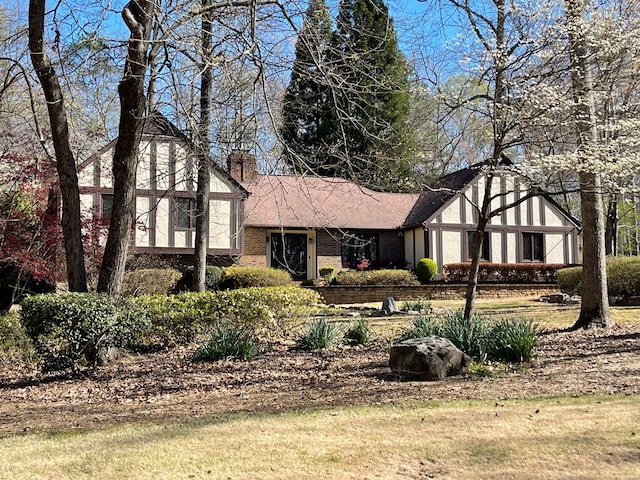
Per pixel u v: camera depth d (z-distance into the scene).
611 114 11.60
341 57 10.24
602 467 4.12
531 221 28.58
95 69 10.12
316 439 4.94
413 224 27.61
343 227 27.34
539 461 4.27
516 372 7.90
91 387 8.35
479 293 24.81
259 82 10.16
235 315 11.80
